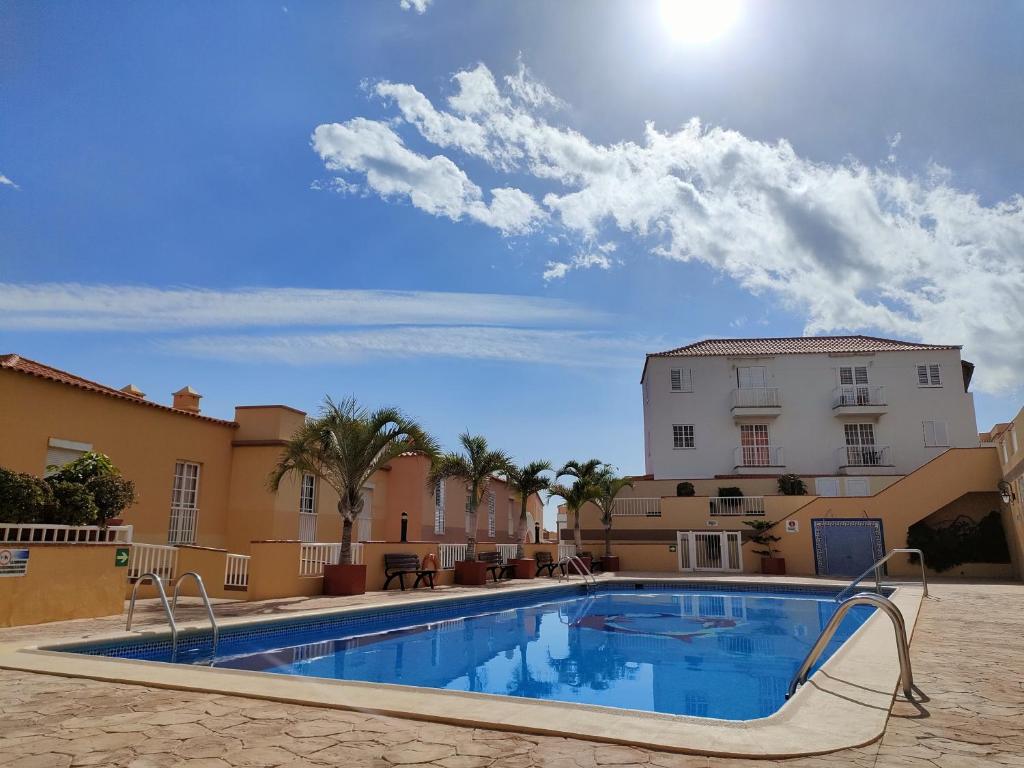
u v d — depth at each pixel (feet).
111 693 17.75
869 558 80.94
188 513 54.85
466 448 64.34
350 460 48.37
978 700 17.21
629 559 90.79
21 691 17.93
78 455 45.75
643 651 34.50
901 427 107.45
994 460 78.13
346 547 48.42
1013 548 74.33
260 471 58.85
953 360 108.37
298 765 12.21
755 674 29.07
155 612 36.37
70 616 32.91
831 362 110.93
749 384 111.65
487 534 104.17
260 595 43.65
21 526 31.58
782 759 12.57
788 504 87.66
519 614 49.21
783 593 64.64
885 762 12.37
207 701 16.88
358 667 29.25
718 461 109.81
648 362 115.65
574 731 13.93
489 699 16.72
